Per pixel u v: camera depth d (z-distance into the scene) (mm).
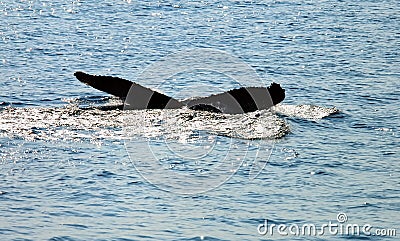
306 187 29328
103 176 29625
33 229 25031
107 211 26547
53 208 26688
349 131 36156
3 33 60125
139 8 72750
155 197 27875
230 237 24859
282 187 29203
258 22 67062
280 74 48469
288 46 57344
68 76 46688
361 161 32219
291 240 24797
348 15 70688
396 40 59406
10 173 29688
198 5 75062
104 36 59938
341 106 40656
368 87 44906
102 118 36188
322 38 60344
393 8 74562
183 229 25297
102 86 38562
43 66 49469
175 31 62500
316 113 38531
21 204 26969
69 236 24578
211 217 26344
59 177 29438
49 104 39719
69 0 75875
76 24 64625
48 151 32000
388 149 33812
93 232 24891
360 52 55094
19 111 37312
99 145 32750
